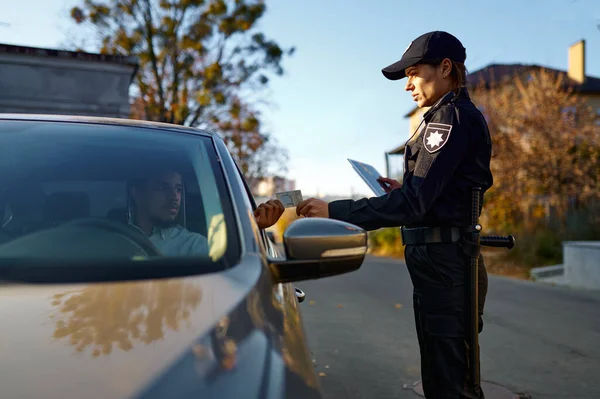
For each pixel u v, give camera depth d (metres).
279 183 30.31
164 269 1.62
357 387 4.56
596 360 5.39
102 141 2.21
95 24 21.31
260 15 22.39
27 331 1.25
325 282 11.00
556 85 19.50
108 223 1.88
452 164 2.48
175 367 1.19
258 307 1.51
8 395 1.07
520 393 4.43
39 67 14.28
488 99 19.77
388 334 6.37
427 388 2.80
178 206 2.00
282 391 1.27
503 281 11.23
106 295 1.43
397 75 2.89
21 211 1.88
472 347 2.58
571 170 17.08
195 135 2.39
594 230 14.30
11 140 2.16
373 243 24.41
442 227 2.61
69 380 1.12
